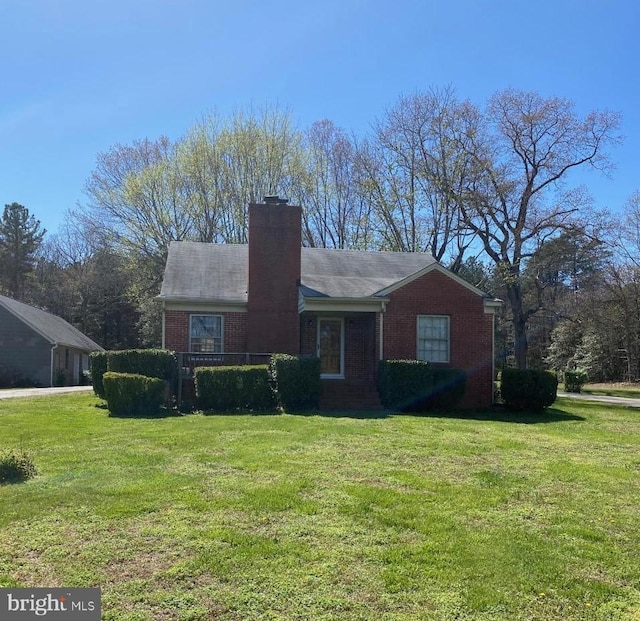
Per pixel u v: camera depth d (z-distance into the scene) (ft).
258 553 15.70
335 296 55.98
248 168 114.73
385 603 13.25
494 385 60.59
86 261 174.70
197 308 59.06
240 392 48.75
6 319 102.99
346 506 19.89
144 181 111.24
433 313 57.47
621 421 49.37
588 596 13.92
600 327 128.47
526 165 97.45
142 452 28.94
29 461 24.26
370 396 54.60
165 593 13.48
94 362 54.90
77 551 15.76
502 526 18.48
